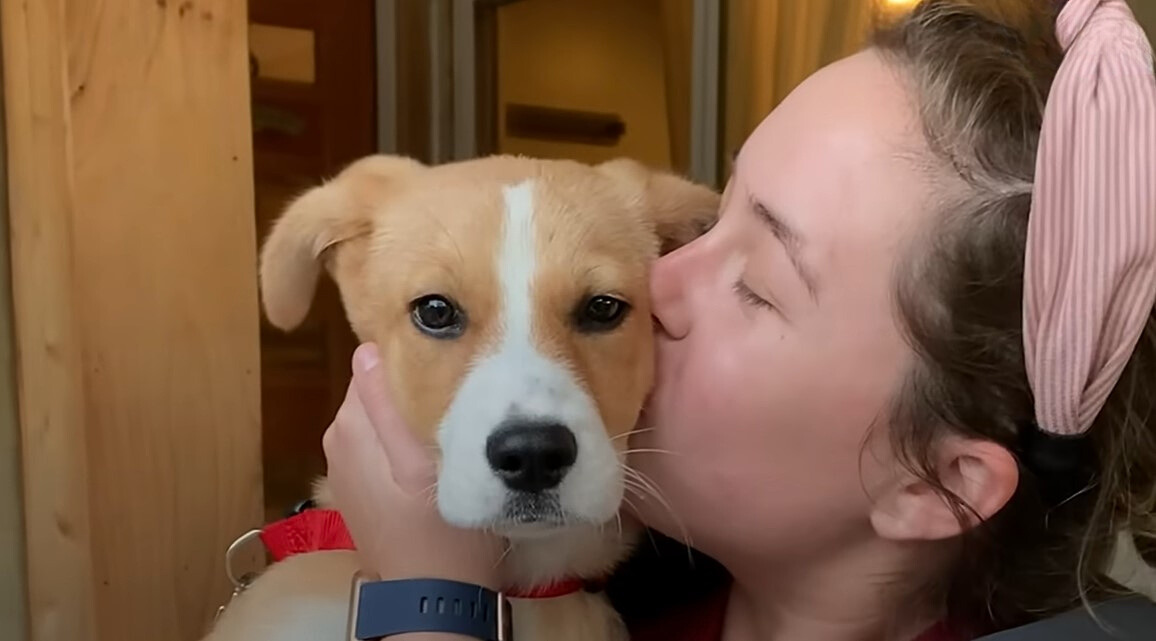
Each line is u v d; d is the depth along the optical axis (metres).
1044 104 1.04
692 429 1.13
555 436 1.07
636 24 3.34
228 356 1.67
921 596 1.16
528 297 1.16
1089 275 0.92
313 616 1.29
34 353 1.54
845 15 2.62
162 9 1.57
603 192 1.29
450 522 1.12
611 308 1.19
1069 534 1.09
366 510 1.20
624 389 1.18
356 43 3.66
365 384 1.24
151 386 1.61
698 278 1.17
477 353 1.15
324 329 3.49
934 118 1.06
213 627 1.48
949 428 1.06
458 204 1.22
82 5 1.51
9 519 1.59
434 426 1.16
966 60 1.08
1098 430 1.05
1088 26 0.96
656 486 1.19
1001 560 1.12
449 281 1.17
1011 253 1.02
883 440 1.08
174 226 1.61
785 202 1.08
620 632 1.32
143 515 1.62
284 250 1.36
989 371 1.04
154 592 1.63
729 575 1.39
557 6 3.56
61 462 1.55
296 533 1.44
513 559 1.27
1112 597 1.04
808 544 1.15
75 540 1.57
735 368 1.10
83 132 1.53
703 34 3.09
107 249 1.56
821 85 1.14
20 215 1.52
